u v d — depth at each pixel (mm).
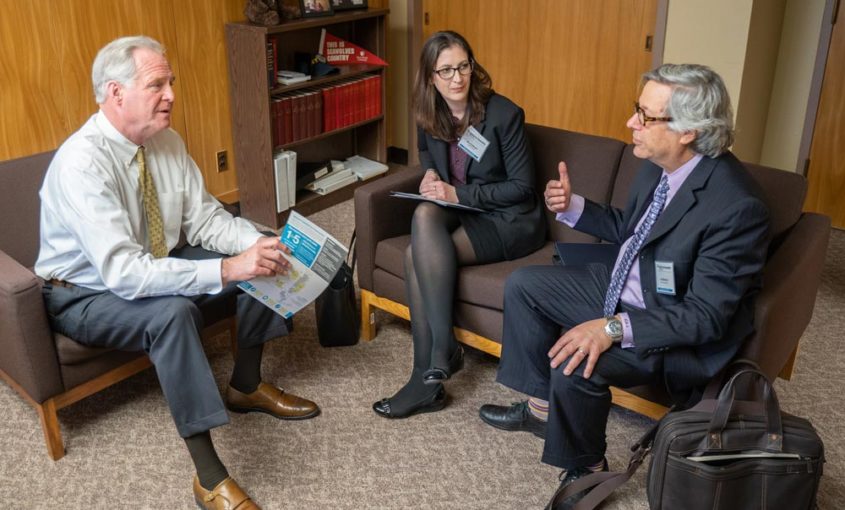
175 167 2631
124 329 2314
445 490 2400
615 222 2609
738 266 2064
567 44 4383
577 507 2248
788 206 2541
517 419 2643
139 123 2357
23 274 2312
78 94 3594
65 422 2689
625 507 2326
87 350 2441
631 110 4277
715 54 3803
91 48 3566
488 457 2547
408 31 4895
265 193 4238
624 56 4191
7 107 3375
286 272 2418
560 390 2223
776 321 2258
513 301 2469
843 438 2623
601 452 2332
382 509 2324
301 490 2395
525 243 2873
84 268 2402
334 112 4461
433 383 2725
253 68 3969
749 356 2184
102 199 2299
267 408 2723
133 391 2865
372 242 3002
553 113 4594
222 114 4195
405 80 5055
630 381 2244
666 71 2107
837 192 4070
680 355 2195
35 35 3373
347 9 4426
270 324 2621
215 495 2264
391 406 2719
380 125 4863
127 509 2320
